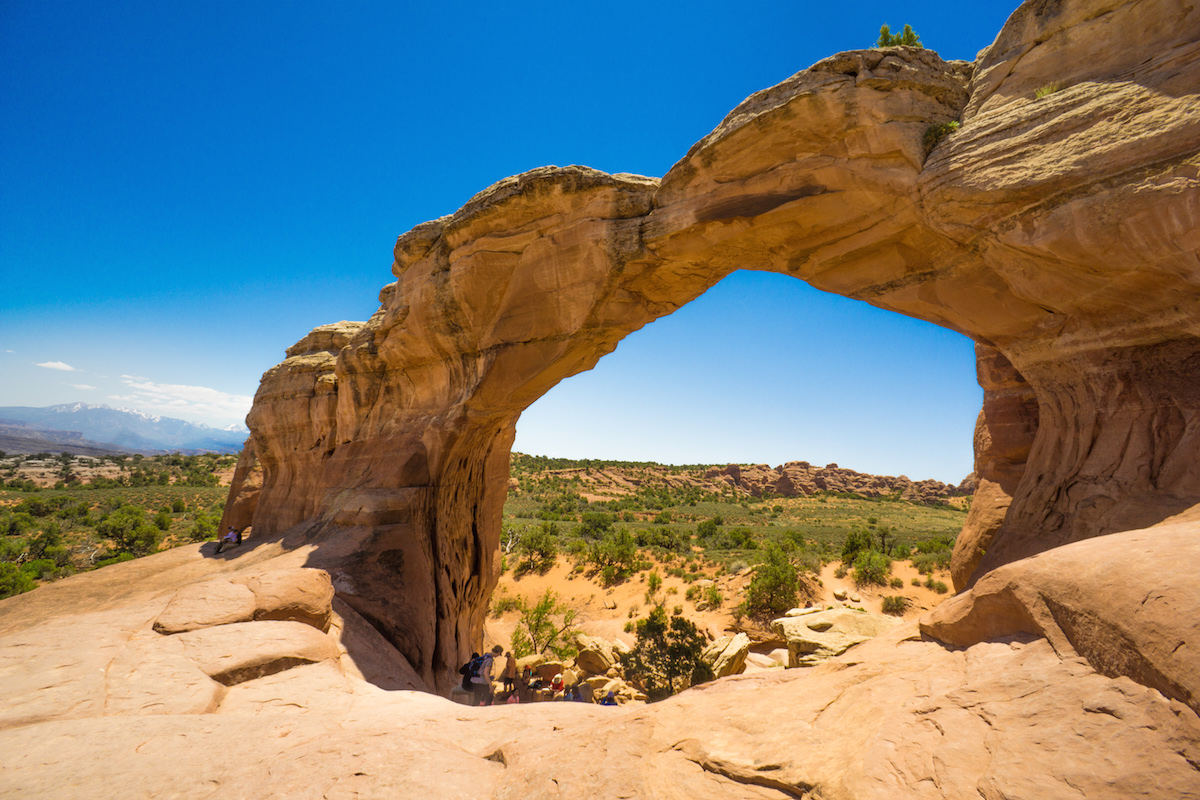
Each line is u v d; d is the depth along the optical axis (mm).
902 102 8750
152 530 66625
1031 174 6941
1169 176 5918
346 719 6441
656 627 23531
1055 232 6859
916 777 3025
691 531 75188
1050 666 3504
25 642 7746
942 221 8188
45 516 87125
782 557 37844
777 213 10188
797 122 9367
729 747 4055
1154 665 2873
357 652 10336
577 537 65875
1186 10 6234
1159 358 7508
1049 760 2803
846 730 3846
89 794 4414
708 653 22531
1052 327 8719
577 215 12656
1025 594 4020
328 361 23047
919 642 5148
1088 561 3758
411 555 14422
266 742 5434
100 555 62875
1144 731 2729
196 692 6746
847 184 9391
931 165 8211
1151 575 3266
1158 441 7250
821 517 104875
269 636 8484
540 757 4535
